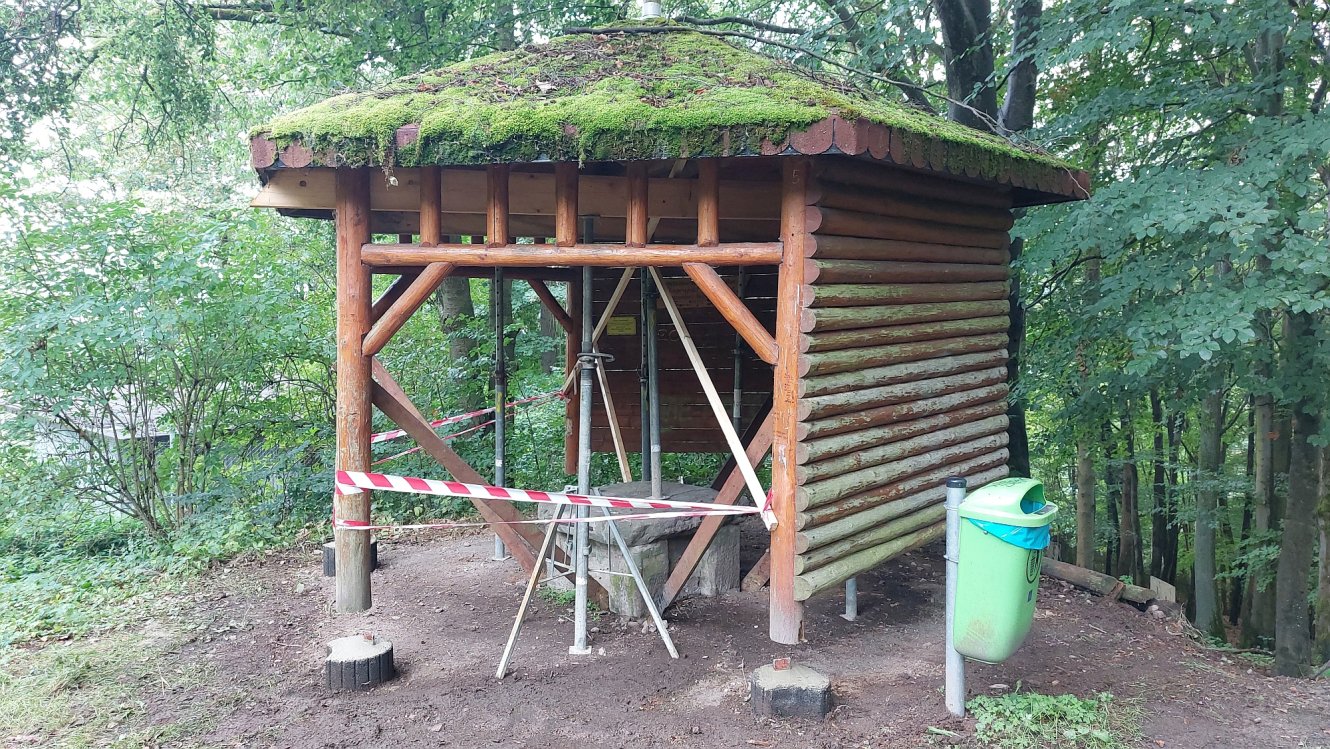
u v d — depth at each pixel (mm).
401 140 3725
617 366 7016
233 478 7602
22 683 3945
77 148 12406
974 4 7828
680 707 3674
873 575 5934
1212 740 3473
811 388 3811
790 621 3865
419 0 8617
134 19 8836
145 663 4230
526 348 9531
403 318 4445
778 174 4566
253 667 4176
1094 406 7383
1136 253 6461
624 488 5539
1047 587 5906
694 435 6973
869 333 4184
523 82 4141
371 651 3971
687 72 4121
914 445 4551
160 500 7340
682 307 6898
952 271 4871
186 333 6934
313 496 7750
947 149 3842
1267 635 11344
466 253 4191
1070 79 8289
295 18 8430
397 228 5680
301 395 8359
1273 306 5094
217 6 9633
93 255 6559
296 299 7969
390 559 6270
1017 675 4191
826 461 3973
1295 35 5520
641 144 3465
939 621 4910
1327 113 5223
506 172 4172
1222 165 5402
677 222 5898
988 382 5375
